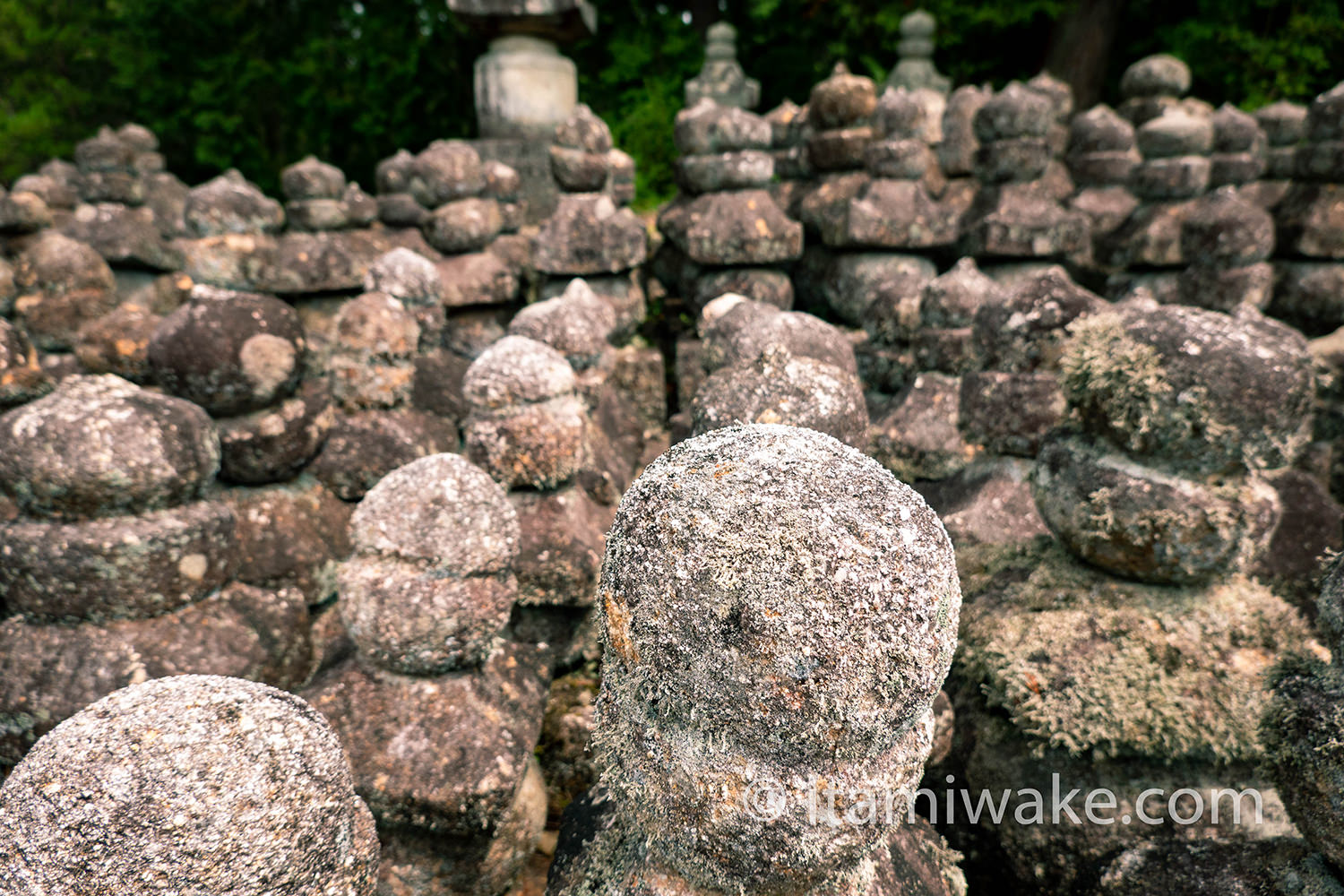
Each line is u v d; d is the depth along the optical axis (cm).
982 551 246
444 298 470
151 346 278
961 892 181
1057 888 189
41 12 1462
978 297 318
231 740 132
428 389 385
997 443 278
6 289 444
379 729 197
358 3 1370
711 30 798
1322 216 413
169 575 216
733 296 289
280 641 239
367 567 199
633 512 132
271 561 284
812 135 493
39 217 563
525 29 750
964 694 218
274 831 130
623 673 135
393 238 616
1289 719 151
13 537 207
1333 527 287
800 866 128
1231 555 187
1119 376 188
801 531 120
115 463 205
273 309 292
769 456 130
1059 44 1042
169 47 1366
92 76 1495
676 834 134
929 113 597
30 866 121
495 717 206
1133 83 596
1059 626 201
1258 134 553
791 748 122
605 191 501
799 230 427
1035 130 439
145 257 594
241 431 284
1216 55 1007
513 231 590
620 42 1171
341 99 1337
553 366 264
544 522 263
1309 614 263
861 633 118
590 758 254
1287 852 164
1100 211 501
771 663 118
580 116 440
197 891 124
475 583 201
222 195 488
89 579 206
